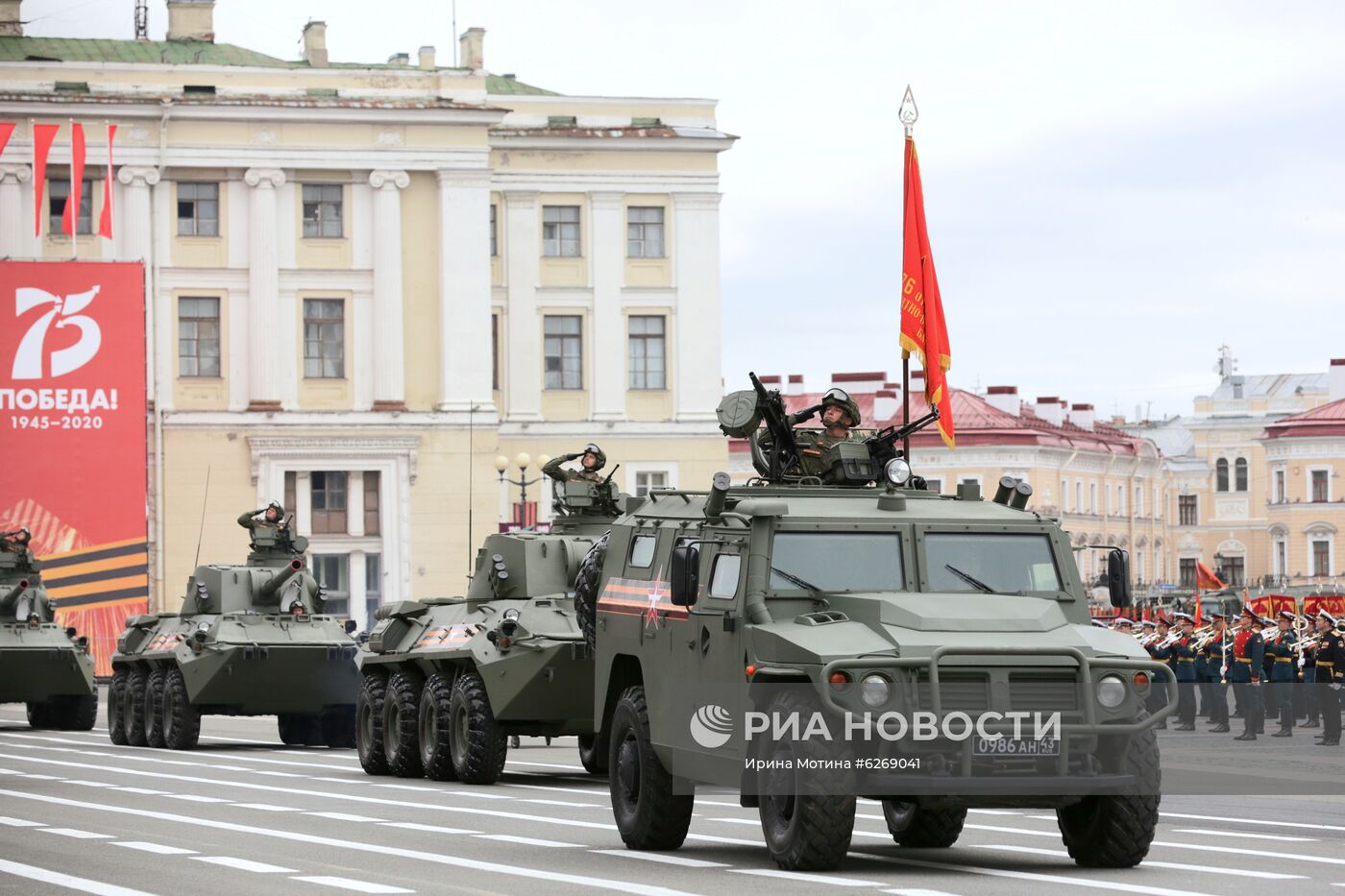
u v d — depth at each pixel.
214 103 86.56
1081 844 21.11
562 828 26.09
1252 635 45.78
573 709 34.50
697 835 24.89
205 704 46.91
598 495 38.72
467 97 89.44
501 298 94.31
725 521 22.44
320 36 93.62
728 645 21.52
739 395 24.91
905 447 27.31
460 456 88.50
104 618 79.88
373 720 37.38
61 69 85.94
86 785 34.25
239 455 86.56
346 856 22.67
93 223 86.25
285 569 48.75
